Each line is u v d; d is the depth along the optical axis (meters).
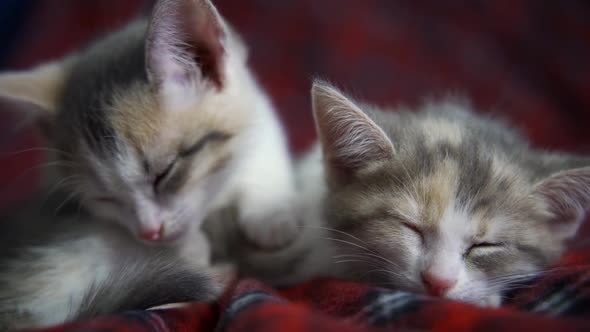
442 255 0.29
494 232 0.29
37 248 0.32
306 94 0.47
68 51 0.44
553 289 0.27
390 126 0.31
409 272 0.29
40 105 0.32
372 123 0.30
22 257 0.32
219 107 0.33
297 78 0.47
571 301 0.26
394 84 0.47
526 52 0.48
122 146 0.31
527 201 0.30
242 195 0.34
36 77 0.33
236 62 0.34
